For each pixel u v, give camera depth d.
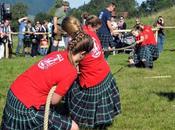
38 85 4.54
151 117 7.59
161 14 35.16
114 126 7.02
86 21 6.68
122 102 8.58
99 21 6.66
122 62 15.59
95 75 6.43
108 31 11.55
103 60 6.52
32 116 4.54
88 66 6.38
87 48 4.55
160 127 7.05
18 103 4.54
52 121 4.68
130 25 30.81
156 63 15.68
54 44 13.33
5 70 13.27
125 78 11.70
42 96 4.56
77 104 6.50
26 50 18.91
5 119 4.63
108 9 11.54
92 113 6.48
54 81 4.52
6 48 17.75
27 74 4.60
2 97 9.05
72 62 4.56
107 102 6.53
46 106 4.49
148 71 13.09
